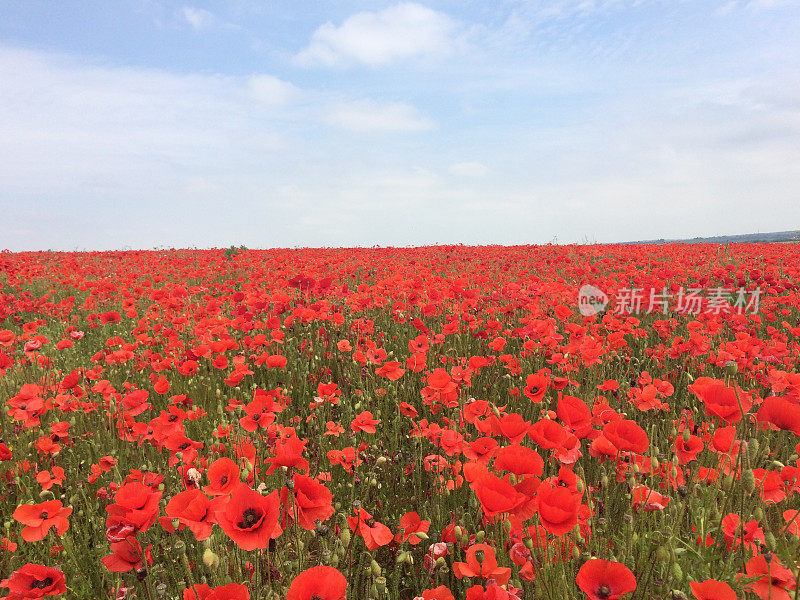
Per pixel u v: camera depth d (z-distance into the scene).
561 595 1.96
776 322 7.75
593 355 4.46
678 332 7.33
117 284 11.81
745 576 1.88
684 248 19.12
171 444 2.97
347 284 11.23
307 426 4.64
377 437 4.33
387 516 3.27
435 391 3.72
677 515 2.16
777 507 2.80
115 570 2.00
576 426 2.39
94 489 3.52
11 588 2.02
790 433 3.74
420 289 7.72
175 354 5.79
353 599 2.30
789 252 16.31
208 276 14.04
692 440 2.58
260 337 5.43
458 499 3.09
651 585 2.05
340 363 6.14
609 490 2.89
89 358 7.28
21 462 3.64
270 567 2.22
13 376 5.65
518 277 11.64
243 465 2.46
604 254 17.64
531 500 1.89
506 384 5.15
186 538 2.71
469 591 1.83
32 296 12.11
